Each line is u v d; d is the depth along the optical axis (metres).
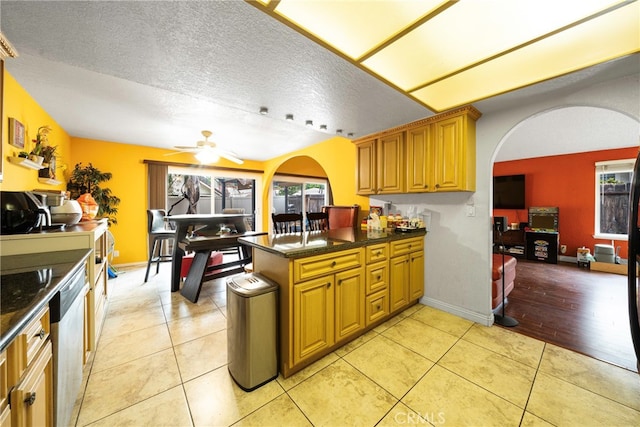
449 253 2.65
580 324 2.40
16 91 2.19
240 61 1.56
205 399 1.46
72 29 1.25
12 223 1.55
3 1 1.04
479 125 2.44
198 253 3.21
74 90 2.35
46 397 1.01
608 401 1.44
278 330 1.69
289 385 1.58
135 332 2.22
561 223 5.14
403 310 2.69
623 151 4.51
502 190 5.70
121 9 1.12
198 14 1.16
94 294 1.82
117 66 1.61
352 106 2.25
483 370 1.72
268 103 2.19
